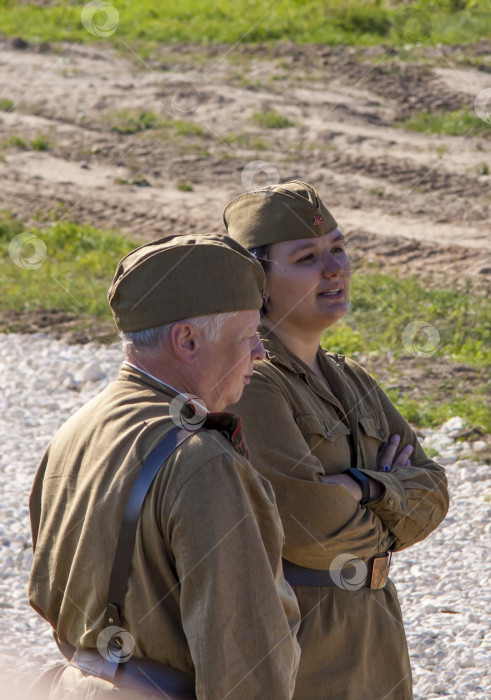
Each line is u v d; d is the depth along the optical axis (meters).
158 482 5.60
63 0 68.56
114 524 5.67
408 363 25.84
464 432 21.30
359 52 56.16
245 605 5.44
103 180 44.09
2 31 61.78
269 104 50.59
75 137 48.56
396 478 8.13
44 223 39.53
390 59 54.88
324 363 8.48
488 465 19.73
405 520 8.07
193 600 5.39
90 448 6.07
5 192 42.59
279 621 5.53
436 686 12.13
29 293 31.91
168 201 41.88
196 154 46.41
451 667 12.55
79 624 5.97
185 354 6.05
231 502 5.50
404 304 30.09
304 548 7.43
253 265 6.18
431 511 8.30
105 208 41.34
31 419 22.38
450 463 19.91
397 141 46.34
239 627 5.41
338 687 7.35
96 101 51.97
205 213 40.47
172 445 5.66
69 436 6.32
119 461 5.81
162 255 6.02
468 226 38.03
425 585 15.12
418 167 43.44
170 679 5.65
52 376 25.14
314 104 50.38
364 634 7.54
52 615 6.25
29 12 65.75
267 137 47.41
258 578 5.50
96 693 5.65
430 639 13.30
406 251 35.88
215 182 43.66
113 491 5.71
